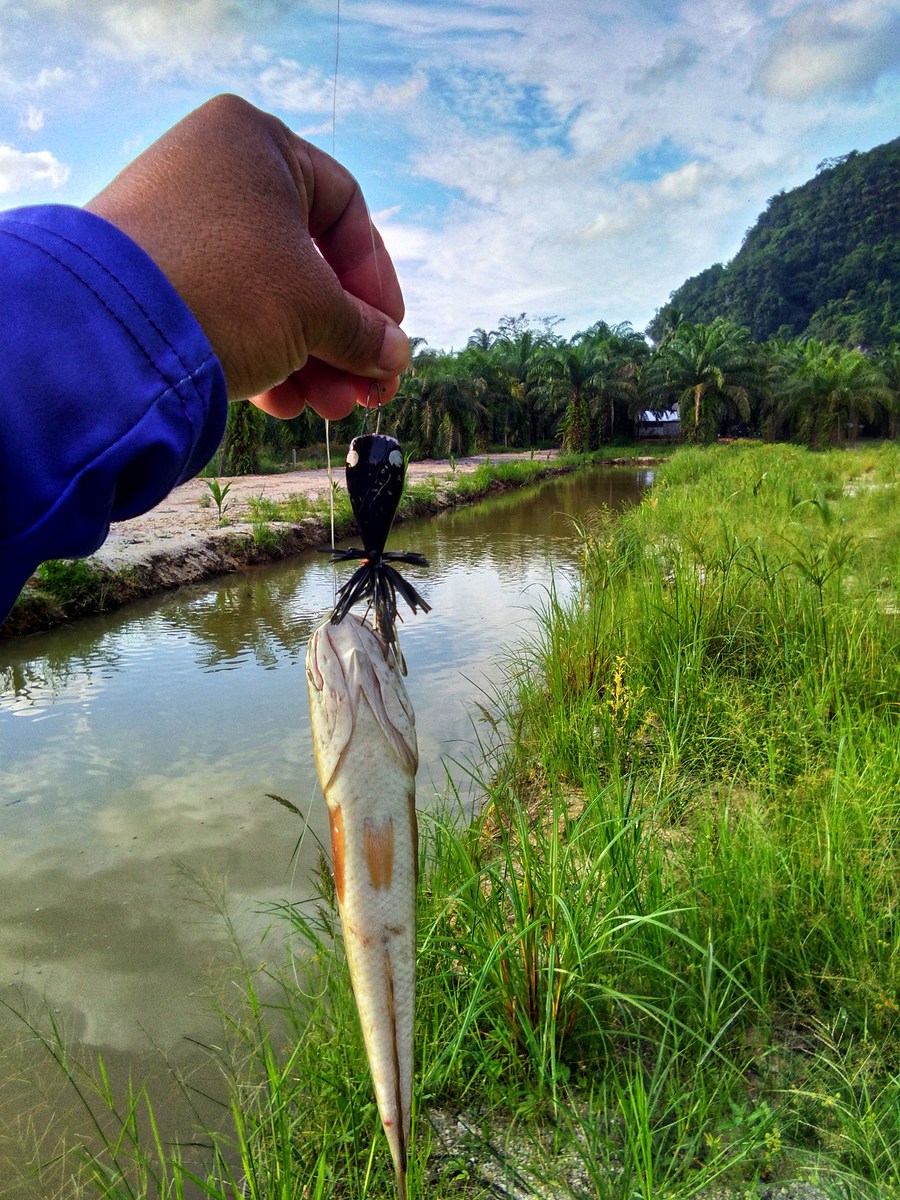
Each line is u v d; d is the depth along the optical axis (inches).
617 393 2444.6
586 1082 111.4
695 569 310.0
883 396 2327.8
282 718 326.3
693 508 602.5
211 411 28.3
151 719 329.1
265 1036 115.9
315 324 35.8
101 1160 118.3
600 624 294.8
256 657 419.2
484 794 227.5
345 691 30.4
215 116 34.7
